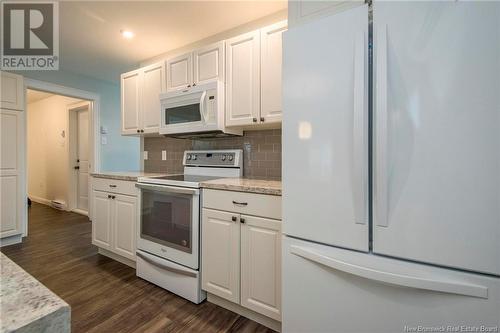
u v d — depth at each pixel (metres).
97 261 2.48
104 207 2.52
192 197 1.77
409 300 0.92
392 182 0.93
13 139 2.93
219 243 1.68
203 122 2.09
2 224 2.85
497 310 0.80
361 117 0.97
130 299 1.82
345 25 1.04
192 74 2.28
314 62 1.12
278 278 1.45
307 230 1.14
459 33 0.82
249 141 2.28
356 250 1.02
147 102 2.65
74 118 4.62
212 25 2.36
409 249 0.91
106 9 2.10
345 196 1.04
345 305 1.05
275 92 1.82
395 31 0.92
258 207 1.52
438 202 0.86
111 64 3.29
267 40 1.86
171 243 1.91
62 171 4.78
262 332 1.50
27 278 0.43
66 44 2.74
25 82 3.16
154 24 2.35
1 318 0.33
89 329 1.50
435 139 0.86
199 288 1.77
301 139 1.16
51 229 3.53
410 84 0.90
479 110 0.80
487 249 0.80
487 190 0.80
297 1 1.30
